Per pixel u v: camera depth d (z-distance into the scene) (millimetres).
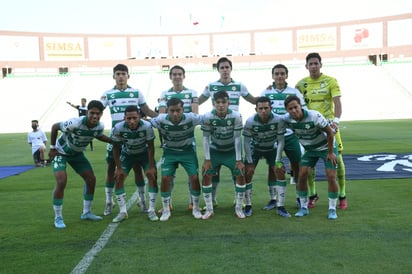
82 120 5371
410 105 34219
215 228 5156
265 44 47469
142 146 5895
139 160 6082
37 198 7242
